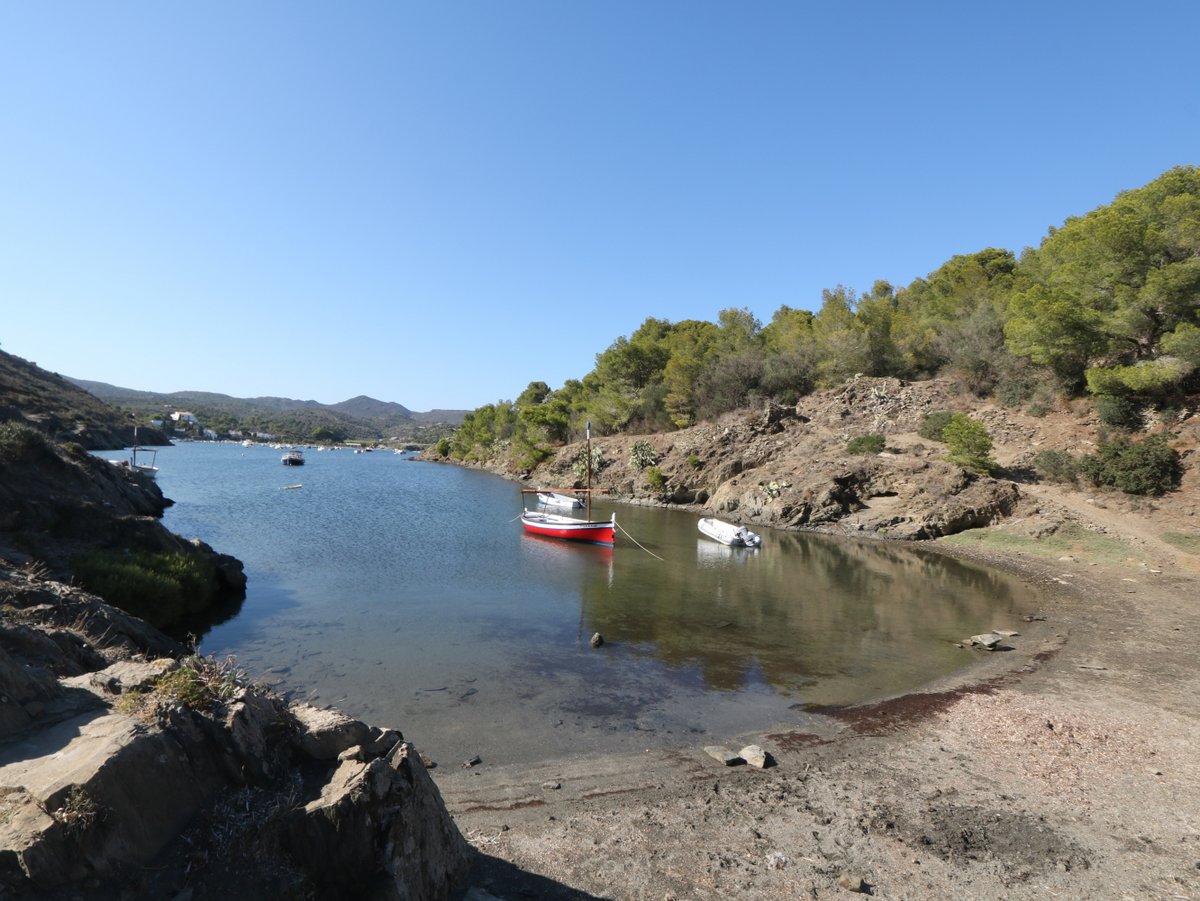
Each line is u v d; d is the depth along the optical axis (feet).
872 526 132.67
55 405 377.91
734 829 28.96
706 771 35.35
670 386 242.78
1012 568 95.91
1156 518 102.78
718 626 66.95
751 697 47.03
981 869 25.88
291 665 52.65
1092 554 96.63
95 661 28.55
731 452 187.62
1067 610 71.26
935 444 150.10
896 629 65.67
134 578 58.75
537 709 44.39
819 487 144.56
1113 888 24.63
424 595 78.64
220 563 77.20
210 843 17.56
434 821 21.62
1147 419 119.14
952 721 41.75
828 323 212.23
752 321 263.29
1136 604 72.74
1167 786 32.63
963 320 181.88
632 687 48.93
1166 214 116.98
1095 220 125.59
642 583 88.69
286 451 542.98
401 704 44.98
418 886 19.83
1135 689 47.03
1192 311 113.39
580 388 336.49
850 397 187.21
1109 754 36.29
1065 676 50.06
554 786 33.37
